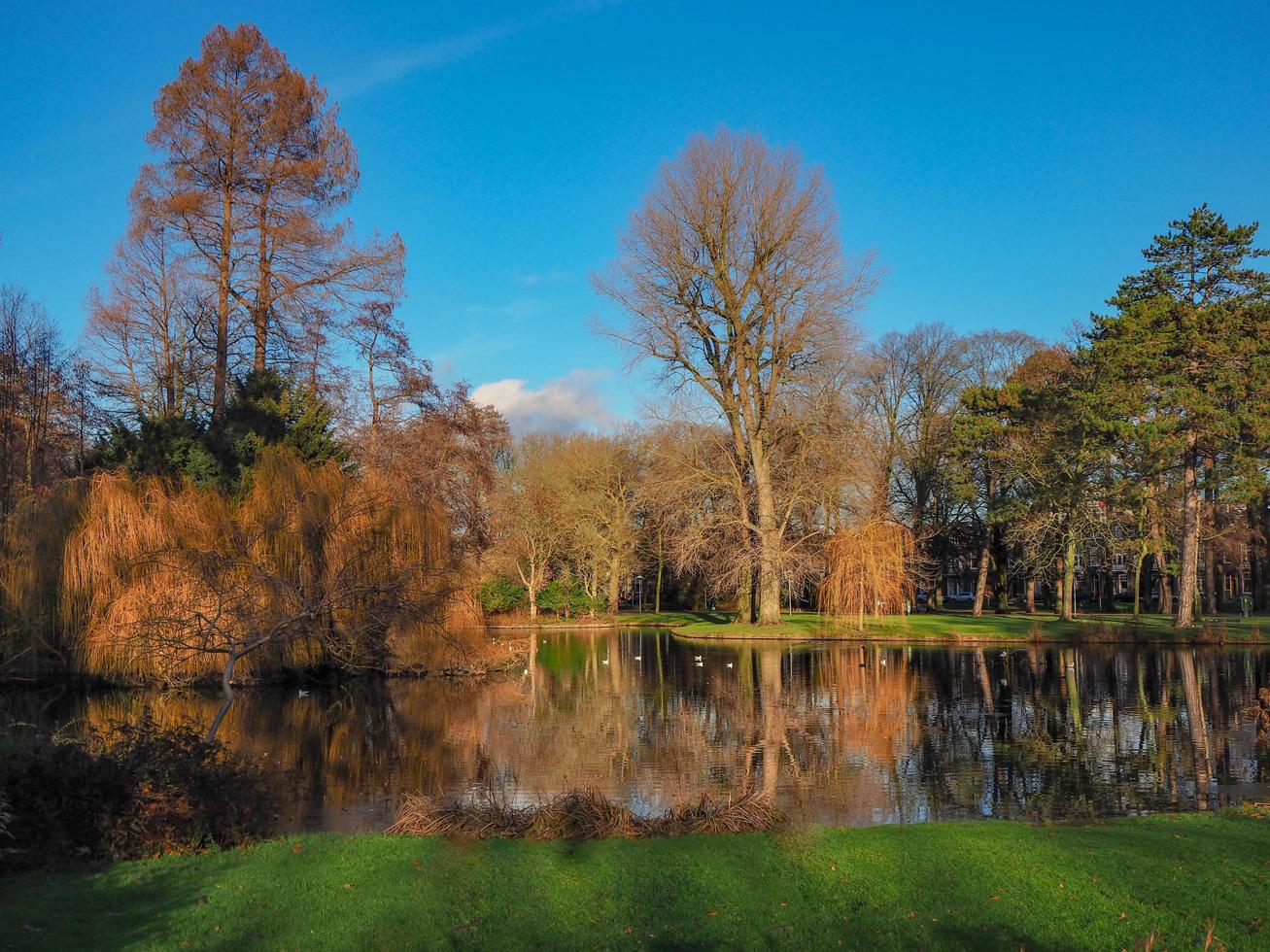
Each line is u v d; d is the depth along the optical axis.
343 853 8.67
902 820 11.44
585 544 58.75
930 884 7.82
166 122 31.64
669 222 40.81
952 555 56.38
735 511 43.44
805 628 43.12
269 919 6.93
